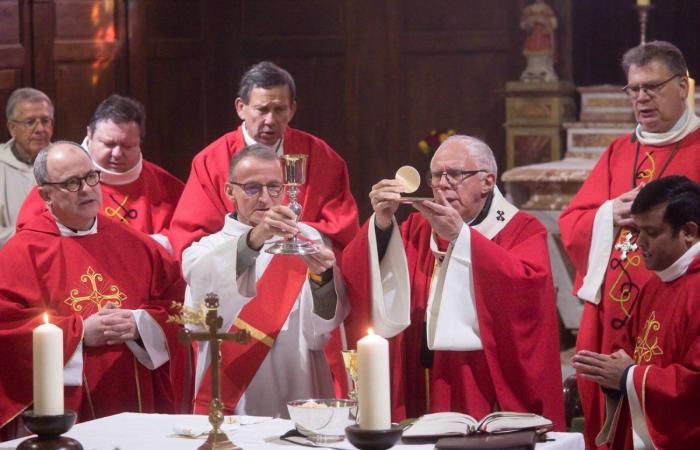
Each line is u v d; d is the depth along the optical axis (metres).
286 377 15.79
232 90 34.22
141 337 15.79
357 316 15.18
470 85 33.94
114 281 16.28
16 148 22.72
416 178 14.82
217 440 11.62
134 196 19.55
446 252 14.98
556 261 28.25
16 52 30.12
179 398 16.59
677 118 16.88
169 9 32.97
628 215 16.25
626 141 17.52
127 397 16.03
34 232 16.14
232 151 18.36
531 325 14.97
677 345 14.21
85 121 31.45
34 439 11.37
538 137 31.98
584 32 34.38
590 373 14.48
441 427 12.19
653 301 14.73
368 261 14.97
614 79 34.56
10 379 15.45
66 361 15.30
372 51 34.38
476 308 14.80
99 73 31.66
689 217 14.16
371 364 10.49
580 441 12.52
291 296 15.81
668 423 13.88
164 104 32.97
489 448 11.33
